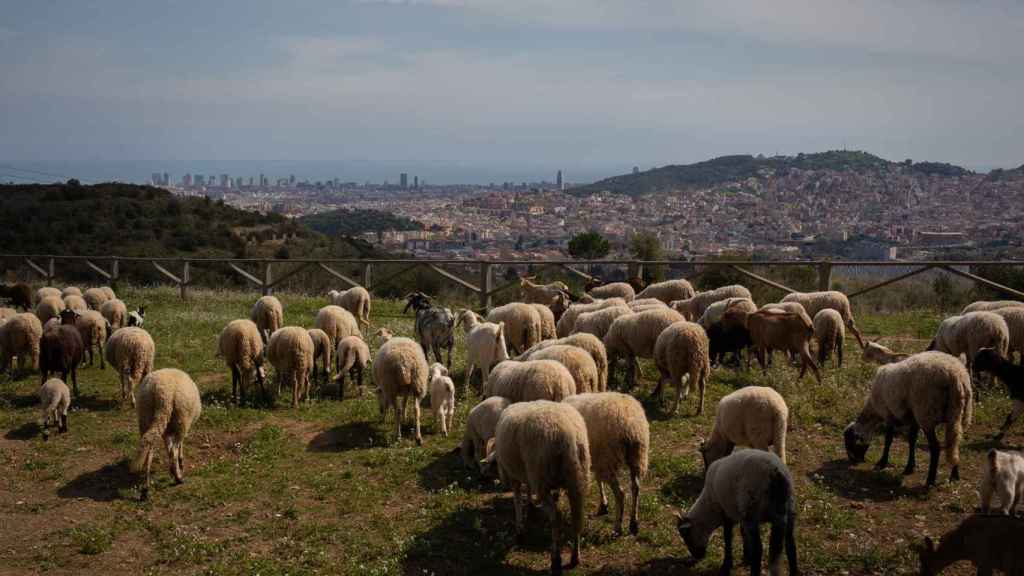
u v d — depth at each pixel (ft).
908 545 22.68
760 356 40.19
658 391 37.47
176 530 25.67
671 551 23.21
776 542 19.44
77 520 26.91
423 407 39.34
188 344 54.95
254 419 37.50
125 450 33.60
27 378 45.60
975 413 33.37
